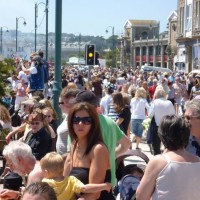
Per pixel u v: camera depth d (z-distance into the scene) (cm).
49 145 795
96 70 5272
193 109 584
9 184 685
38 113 791
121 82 3362
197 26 6481
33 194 383
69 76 3897
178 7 7106
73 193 553
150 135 1380
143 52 13188
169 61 9725
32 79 1848
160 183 489
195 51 6481
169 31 9900
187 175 488
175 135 494
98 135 572
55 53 1403
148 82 3459
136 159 978
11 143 645
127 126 1243
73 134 577
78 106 566
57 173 559
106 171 570
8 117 1041
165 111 1354
